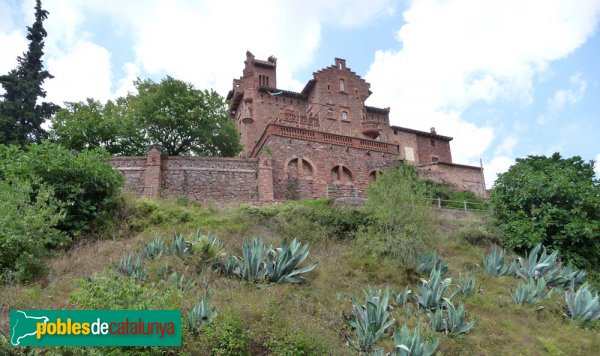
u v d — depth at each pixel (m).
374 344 9.52
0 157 16.34
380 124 42.47
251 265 12.48
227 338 8.15
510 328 11.36
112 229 15.59
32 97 29.42
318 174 27.20
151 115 28.61
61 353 7.09
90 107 29.61
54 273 11.58
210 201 21.77
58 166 15.41
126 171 22.58
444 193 30.66
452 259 17.23
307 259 14.94
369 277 14.18
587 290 13.15
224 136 31.19
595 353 10.71
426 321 11.23
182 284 10.95
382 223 16.83
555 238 18.80
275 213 18.98
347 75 42.38
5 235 10.82
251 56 44.75
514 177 21.38
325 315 10.70
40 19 32.69
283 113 35.56
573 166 21.77
